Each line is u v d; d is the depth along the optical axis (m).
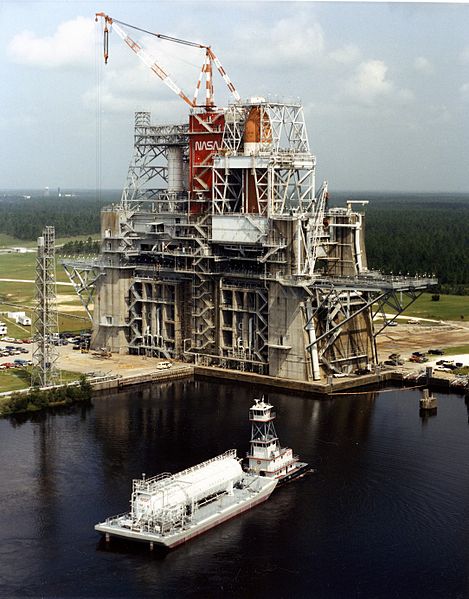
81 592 133.50
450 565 140.88
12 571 139.25
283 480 173.88
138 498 149.88
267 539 149.75
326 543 148.25
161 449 193.12
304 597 132.12
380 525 154.50
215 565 141.25
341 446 194.50
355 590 134.00
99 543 148.38
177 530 147.12
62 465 183.12
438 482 173.00
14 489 170.25
